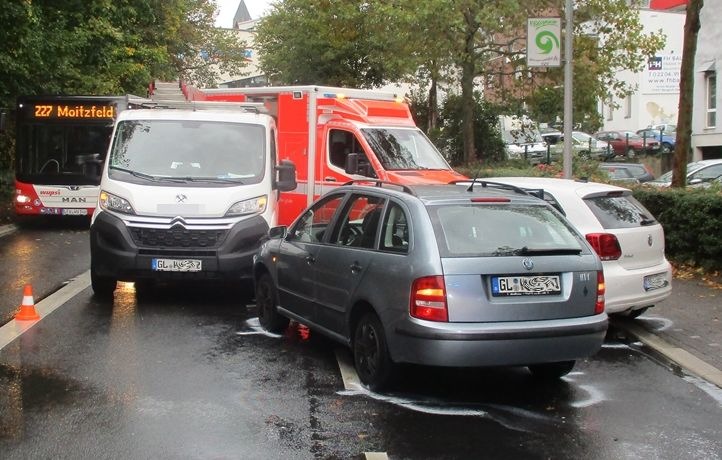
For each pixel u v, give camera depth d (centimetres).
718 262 1116
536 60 1313
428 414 595
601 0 2367
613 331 884
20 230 1812
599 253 818
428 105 3120
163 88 2038
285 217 1537
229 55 4762
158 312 933
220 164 1022
